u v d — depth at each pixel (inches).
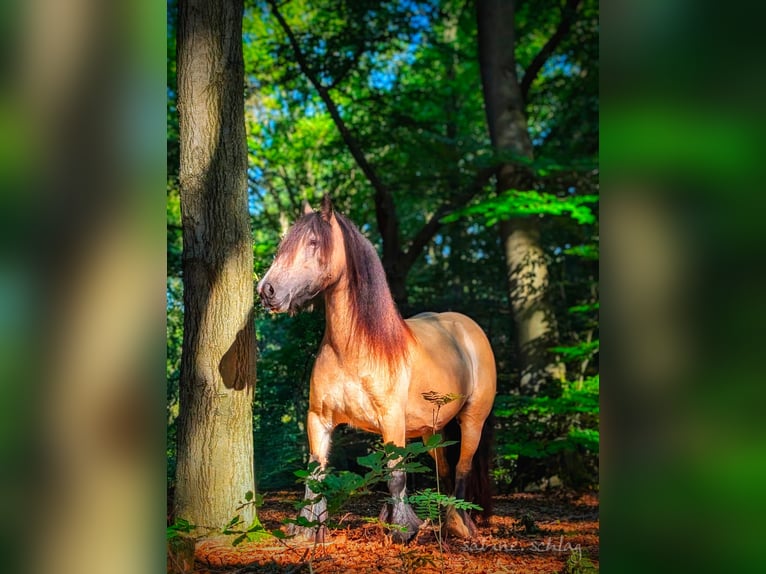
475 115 532.7
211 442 169.2
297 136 498.6
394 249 378.9
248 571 144.0
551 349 351.9
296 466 297.9
